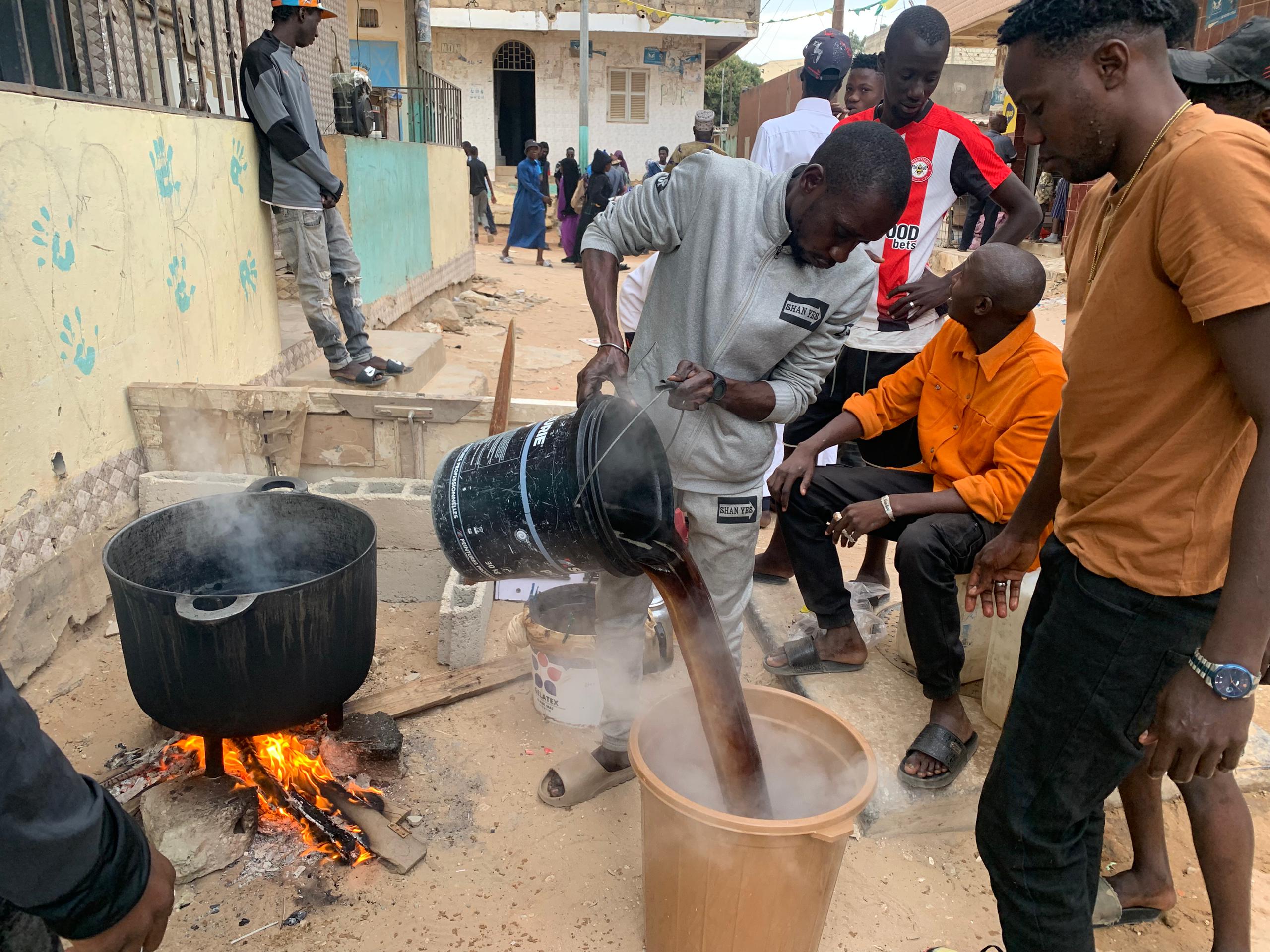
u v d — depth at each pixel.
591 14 23.08
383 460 4.03
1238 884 2.11
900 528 3.05
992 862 1.91
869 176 1.97
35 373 3.21
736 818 1.81
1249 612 1.40
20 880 1.07
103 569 3.63
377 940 2.23
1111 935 2.38
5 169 3.04
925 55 3.40
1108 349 1.61
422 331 8.76
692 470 2.44
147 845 1.23
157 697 2.31
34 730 1.06
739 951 1.98
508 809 2.70
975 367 2.86
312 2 4.88
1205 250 1.37
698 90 24.81
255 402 3.88
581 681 2.99
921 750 2.70
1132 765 1.74
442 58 24.33
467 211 11.48
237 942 2.21
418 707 3.07
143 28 6.02
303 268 5.05
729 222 2.24
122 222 3.75
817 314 2.27
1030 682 1.81
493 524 2.03
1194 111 1.48
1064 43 1.49
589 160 23.86
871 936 2.33
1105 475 1.67
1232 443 1.53
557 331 9.80
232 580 2.90
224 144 4.65
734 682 2.05
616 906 2.37
